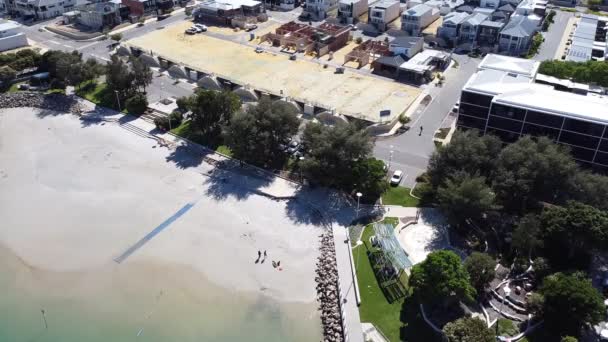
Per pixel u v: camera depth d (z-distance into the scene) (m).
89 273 95.44
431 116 143.38
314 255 98.50
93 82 163.62
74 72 153.00
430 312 82.38
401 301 85.44
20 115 149.00
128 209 111.12
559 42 196.50
